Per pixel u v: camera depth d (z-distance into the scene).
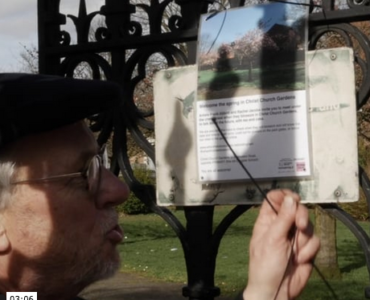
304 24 2.55
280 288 1.51
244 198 2.63
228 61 2.67
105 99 1.55
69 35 3.23
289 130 2.54
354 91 2.48
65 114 1.50
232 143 2.64
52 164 1.51
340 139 2.48
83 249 1.54
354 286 8.80
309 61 2.53
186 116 2.79
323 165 2.50
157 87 2.87
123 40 3.05
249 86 2.62
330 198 2.49
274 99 2.57
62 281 1.54
